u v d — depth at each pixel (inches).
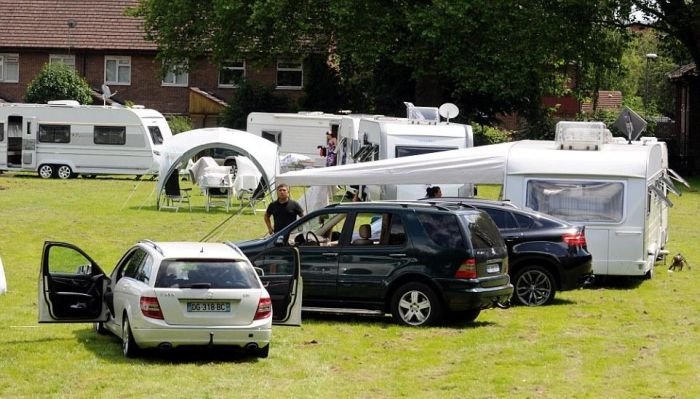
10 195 5295.3
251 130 6860.2
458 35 6717.5
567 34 7086.6
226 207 4936.0
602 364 2000.5
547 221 2758.4
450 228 2337.6
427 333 2285.9
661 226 3587.6
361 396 1736.0
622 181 3036.4
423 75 6939.0
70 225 4190.5
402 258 2351.1
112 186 5984.3
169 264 1939.0
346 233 2394.2
